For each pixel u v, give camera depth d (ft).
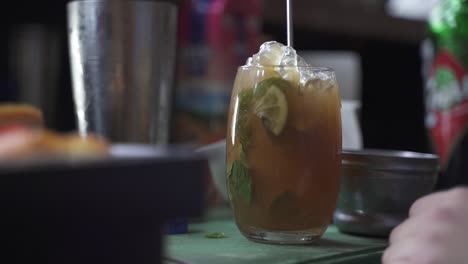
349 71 4.45
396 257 1.52
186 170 1.31
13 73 3.89
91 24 2.16
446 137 3.08
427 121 3.22
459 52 3.03
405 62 4.76
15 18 3.86
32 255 1.21
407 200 2.06
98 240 1.26
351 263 1.84
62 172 1.20
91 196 1.23
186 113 3.34
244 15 3.41
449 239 1.51
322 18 4.21
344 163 2.11
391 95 4.78
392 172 2.05
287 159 1.91
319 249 1.90
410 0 4.86
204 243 1.95
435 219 1.56
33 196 1.18
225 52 3.34
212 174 2.49
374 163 2.06
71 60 2.26
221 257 1.77
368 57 4.91
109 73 2.16
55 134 1.32
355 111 2.62
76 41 2.21
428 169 2.09
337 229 2.25
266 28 4.29
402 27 4.72
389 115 4.75
